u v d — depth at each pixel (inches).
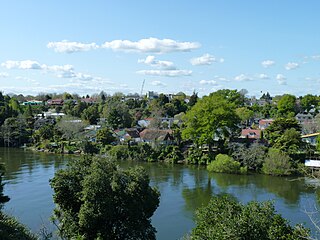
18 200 1817.2
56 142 3855.8
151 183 2304.4
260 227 715.4
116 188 1081.4
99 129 4092.0
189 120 3115.2
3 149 3905.0
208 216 823.7
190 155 3095.5
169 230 1473.9
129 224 1087.6
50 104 7239.2
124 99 7632.9
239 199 1910.7
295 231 730.2
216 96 3257.9
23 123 4382.4
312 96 6186.0
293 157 2687.0
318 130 3609.7
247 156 2743.6
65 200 1113.4
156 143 3400.6
